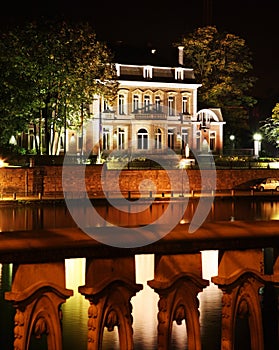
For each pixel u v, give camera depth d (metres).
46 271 4.84
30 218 54.81
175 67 90.94
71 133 84.25
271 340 8.71
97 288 4.94
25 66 65.75
